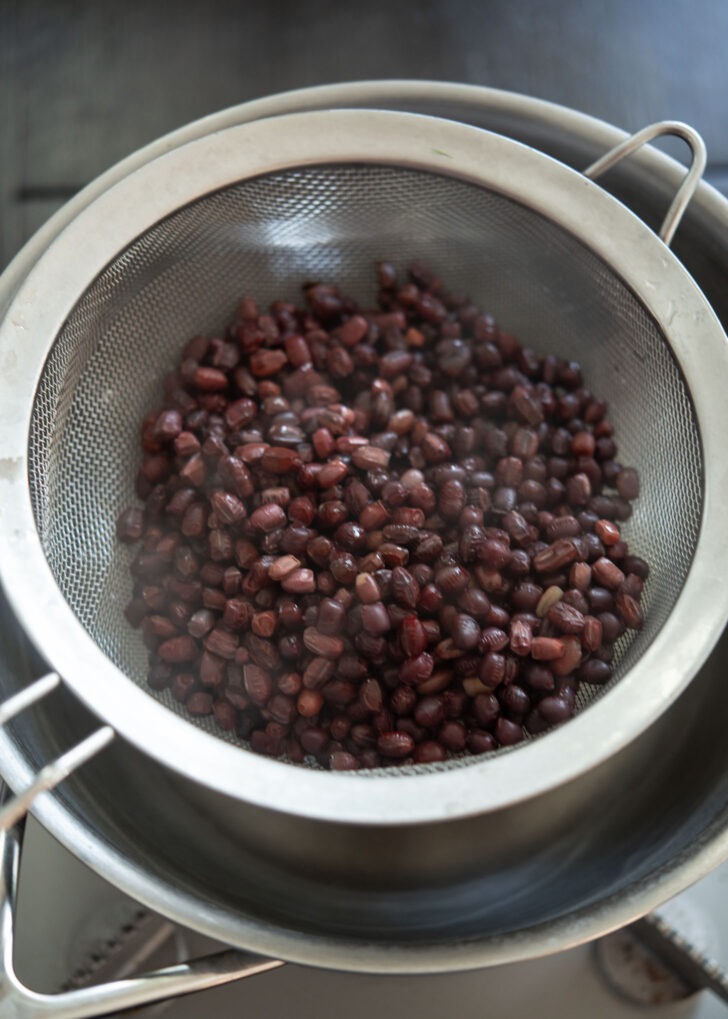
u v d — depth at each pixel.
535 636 0.28
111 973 0.29
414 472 0.30
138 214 0.27
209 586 0.29
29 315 0.26
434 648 0.28
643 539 0.30
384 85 0.30
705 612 0.25
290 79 0.39
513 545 0.29
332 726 0.28
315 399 0.31
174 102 0.39
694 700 0.29
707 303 0.27
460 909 0.28
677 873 0.24
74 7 0.40
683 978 0.29
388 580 0.28
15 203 0.38
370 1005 0.29
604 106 0.39
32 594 0.24
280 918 0.27
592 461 0.31
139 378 0.31
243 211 0.29
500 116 0.30
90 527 0.29
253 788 0.23
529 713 0.28
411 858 0.29
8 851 0.24
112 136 0.39
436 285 0.33
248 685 0.28
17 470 0.25
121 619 0.30
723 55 0.40
